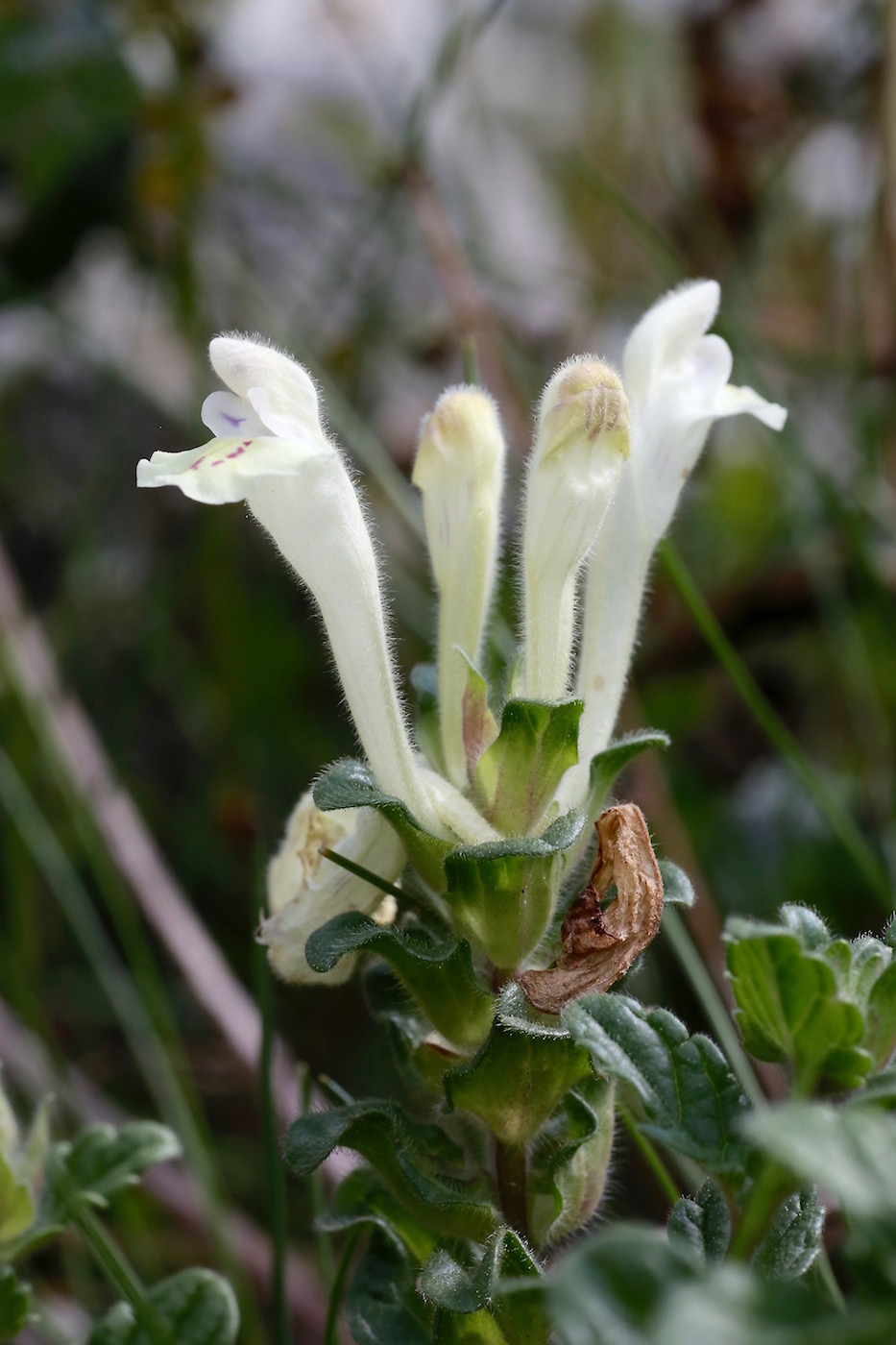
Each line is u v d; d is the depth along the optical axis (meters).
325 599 0.17
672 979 0.25
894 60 0.28
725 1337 0.13
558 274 0.38
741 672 0.22
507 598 0.24
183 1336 0.18
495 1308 0.16
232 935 0.30
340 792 0.16
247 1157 0.25
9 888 0.27
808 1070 0.15
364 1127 0.16
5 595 0.28
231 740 0.32
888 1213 0.14
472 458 0.17
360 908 0.17
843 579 0.28
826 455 0.31
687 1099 0.15
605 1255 0.14
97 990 0.29
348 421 0.24
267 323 0.34
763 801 0.31
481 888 0.16
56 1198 0.18
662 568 0.33
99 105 0.34
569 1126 0.17
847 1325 0.13
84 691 0.34
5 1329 0.18
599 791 0.17
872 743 0.28
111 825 0.25
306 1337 0.22
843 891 0.28
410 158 0.31
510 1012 0.16
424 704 0.18
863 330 0.28
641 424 0.18
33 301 0.34
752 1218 0.15
